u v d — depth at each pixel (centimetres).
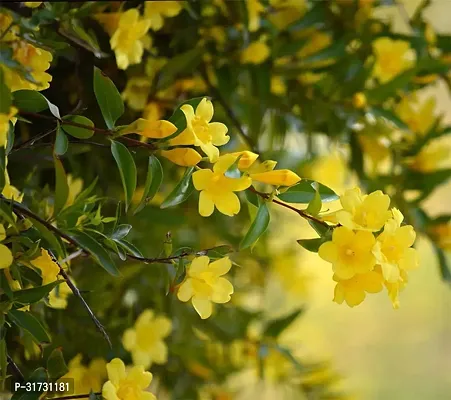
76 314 134
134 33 129
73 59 131
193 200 146
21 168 132
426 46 145
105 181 137
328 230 118
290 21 142
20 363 131
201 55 137
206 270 120
